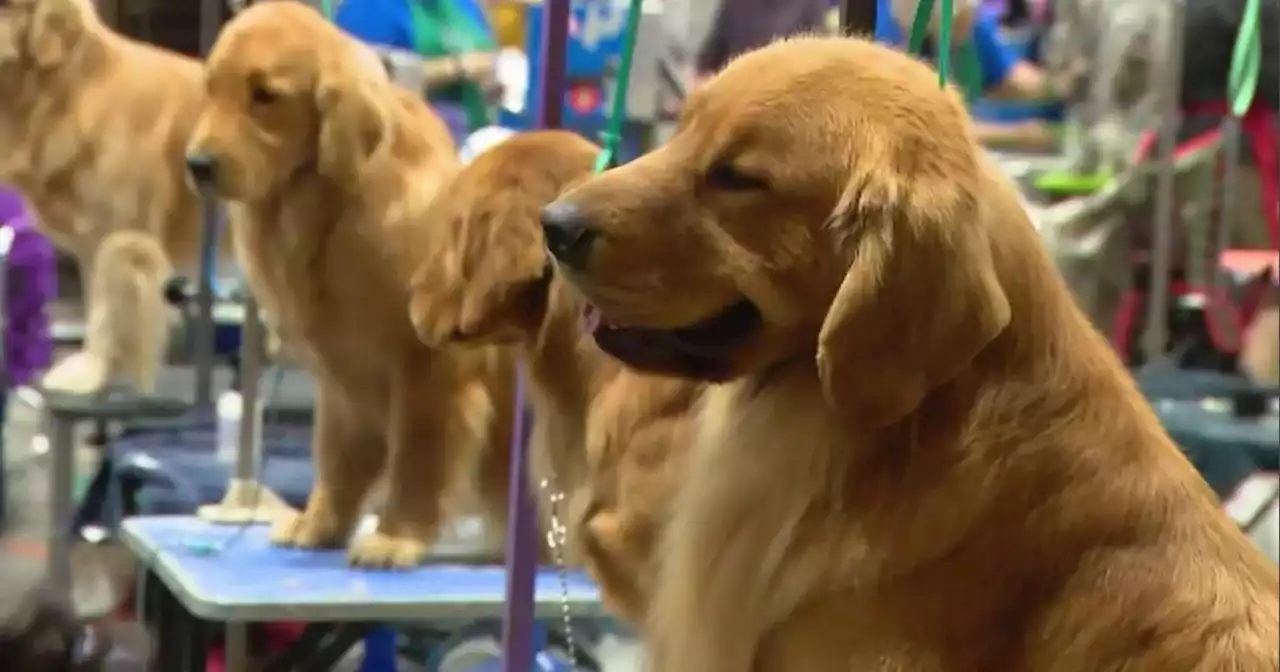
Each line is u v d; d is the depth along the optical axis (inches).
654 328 57.9
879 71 56.5
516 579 83.7
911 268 52.7
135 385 154.6
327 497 108.3
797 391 58.4
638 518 73.2
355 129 99.3
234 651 97.3
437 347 87.8
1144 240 162.7
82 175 165.3
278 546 108.3
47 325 175.9
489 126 141.8
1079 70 170.9
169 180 164.2
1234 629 54.6
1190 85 159.8
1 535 148.6
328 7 119.3
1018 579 55.4
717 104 57.7
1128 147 163.6
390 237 99.7
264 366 148.6
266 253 102.3
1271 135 155.5
